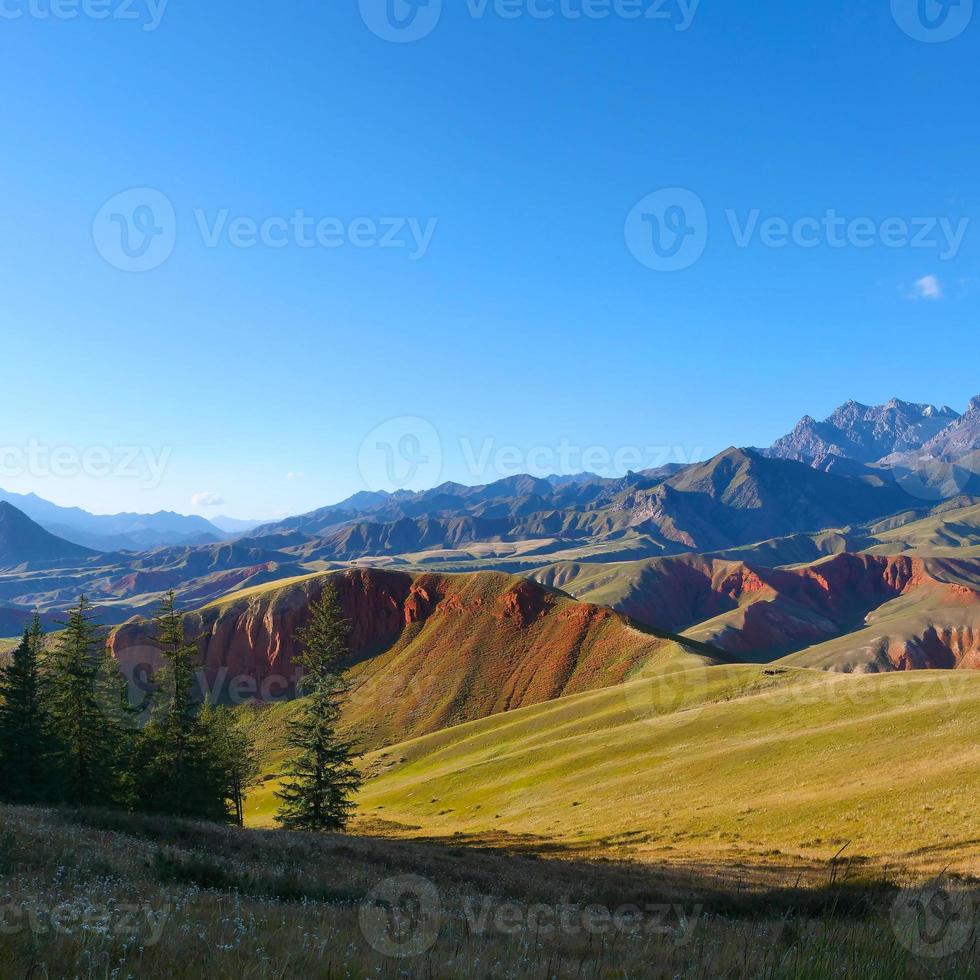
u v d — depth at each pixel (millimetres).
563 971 7977
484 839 55688
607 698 104938
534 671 159125
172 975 6164
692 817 50656
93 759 48094
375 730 151125
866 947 7352
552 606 180125
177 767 52406
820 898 19000
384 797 91250
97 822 27547
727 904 20141
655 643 149375
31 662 46219
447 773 92062
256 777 110125
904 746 53375
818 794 48094
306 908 12758
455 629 183125
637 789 62938
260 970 6301
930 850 32219
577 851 46438
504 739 103375
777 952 7141
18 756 43969
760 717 74438
